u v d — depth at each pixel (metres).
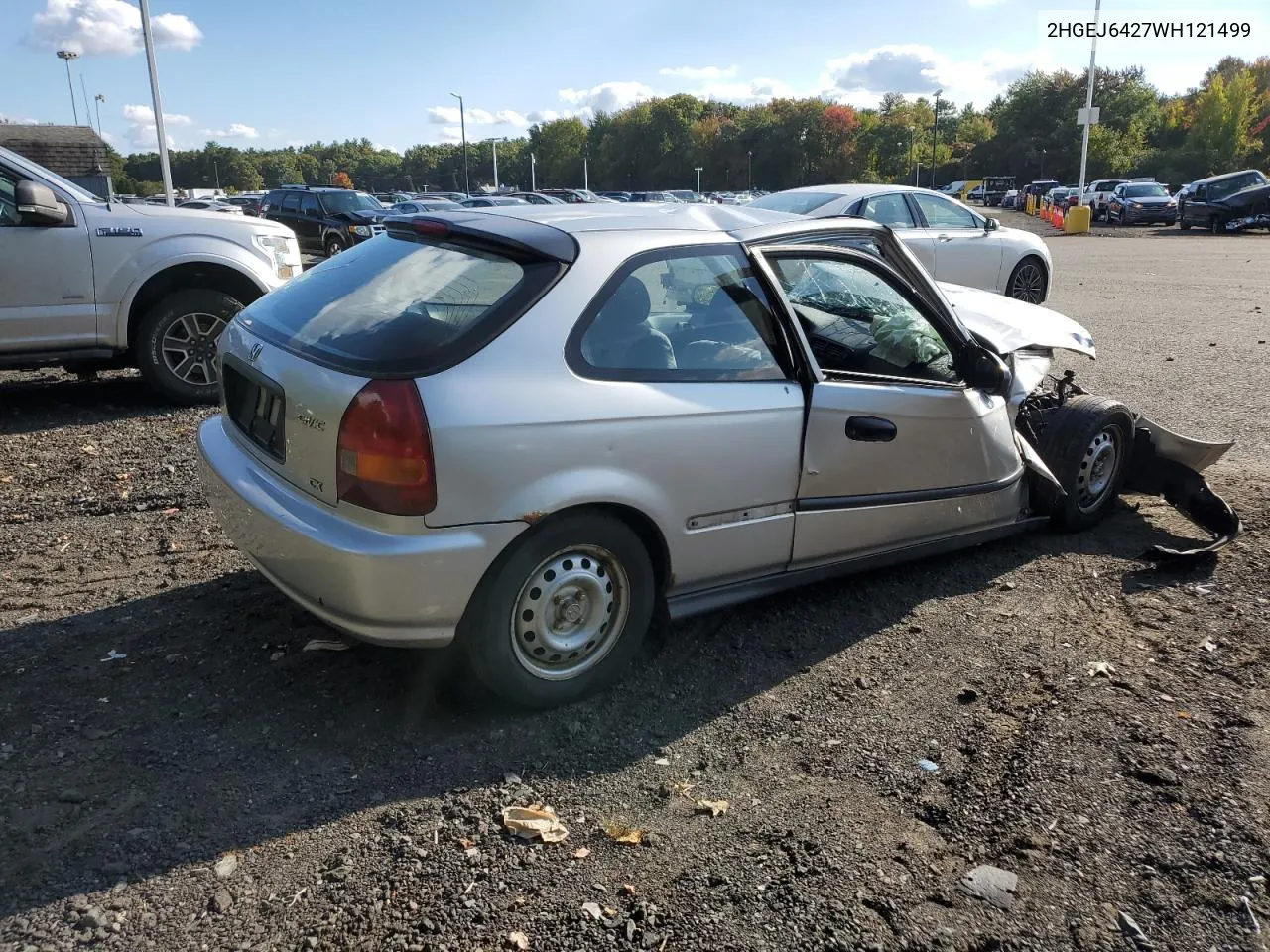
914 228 11.04
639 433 3.11
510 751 3.00
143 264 6.86
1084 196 43.62
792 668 3.55
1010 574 4.41
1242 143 76.44
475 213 3.62
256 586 4.09
